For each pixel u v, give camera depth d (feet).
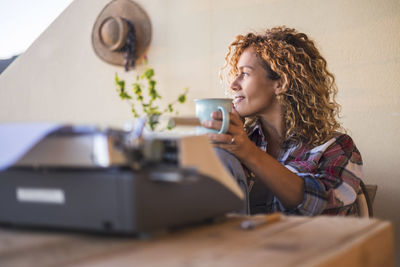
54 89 9.93
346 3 6.42
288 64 4.97
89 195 1.90
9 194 2.11
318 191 4.01
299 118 4.98
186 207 2.06
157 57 8.46
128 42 8.59
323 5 6.61
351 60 6.39
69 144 1.90
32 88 10.25
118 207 1.83
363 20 6.30
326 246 1.74
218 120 3.65
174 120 3.08
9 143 1.86
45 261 1.56
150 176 1.85
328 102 5.20
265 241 1.84
